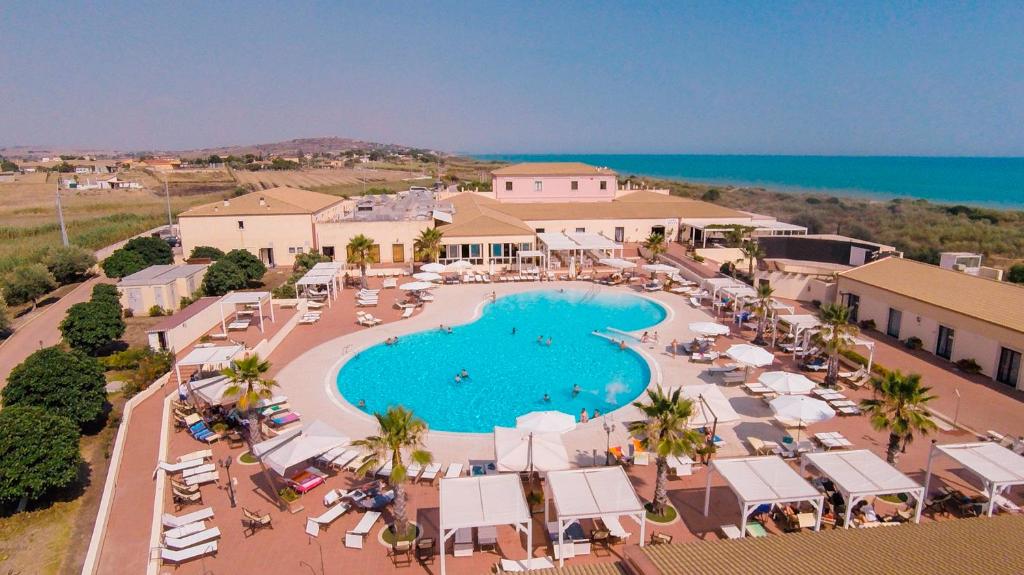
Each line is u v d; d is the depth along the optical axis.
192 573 17.53
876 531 15.23
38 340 41.41
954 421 26.84
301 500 21.31
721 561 13.55
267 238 63.56
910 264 42.06
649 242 64.75
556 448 20.67
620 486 18.38
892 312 39.62
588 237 60.59
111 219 103.38
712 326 35.56
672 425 19.25
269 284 56.12
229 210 62.94
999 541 14.65
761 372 33.44
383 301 49.72
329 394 30.86
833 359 30.67
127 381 32.81
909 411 21.20
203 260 57.72
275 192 71.44
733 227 64.94
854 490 17.97
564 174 83.44
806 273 47.84
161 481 21.84
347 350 37.47
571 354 37.62
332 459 23.44
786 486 18.34
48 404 26.06
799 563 13.40
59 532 20.61
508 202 83.12
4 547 19.78
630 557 13.97
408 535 18.78
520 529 16.89
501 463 19.78
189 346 37.31
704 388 25.20
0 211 115.50
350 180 185.88
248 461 24.09
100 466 24.81
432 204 78.19
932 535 15.03
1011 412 27.77
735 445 25.08
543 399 31.08
